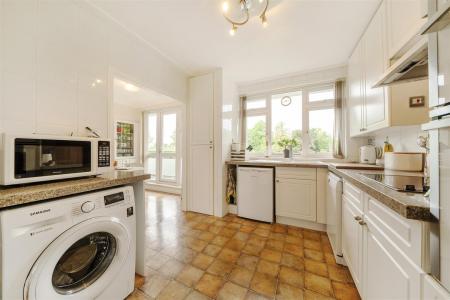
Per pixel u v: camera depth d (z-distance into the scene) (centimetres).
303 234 222
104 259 115
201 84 292
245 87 344
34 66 128
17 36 120
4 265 73
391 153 157
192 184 300
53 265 85
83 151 121
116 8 159
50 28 136
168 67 258
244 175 272
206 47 221
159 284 140
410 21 112
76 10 152
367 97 180
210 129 285
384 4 145
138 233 150
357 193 121
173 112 441
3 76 115
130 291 126
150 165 477
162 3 154
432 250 56
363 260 110
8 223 73
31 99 126
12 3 118
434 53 57
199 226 244
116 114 432
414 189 86
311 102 304
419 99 128
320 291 133
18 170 91
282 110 332
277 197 253
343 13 165
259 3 151
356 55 216
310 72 291
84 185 102
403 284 68
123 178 124
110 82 177
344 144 271
